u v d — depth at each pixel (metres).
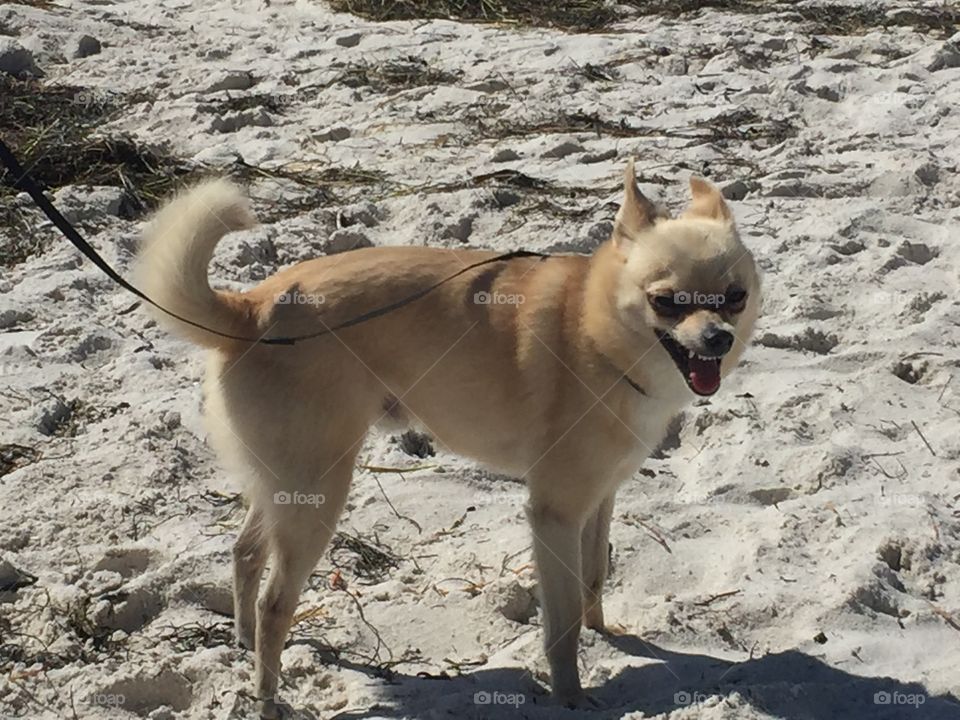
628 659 1.10
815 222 1.86
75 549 1.24
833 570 1.19
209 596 1.18
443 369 1.08
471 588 1.19
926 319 1.63
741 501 1.32
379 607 1.18
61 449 1.39
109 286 1.73
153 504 1.30
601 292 1.06
